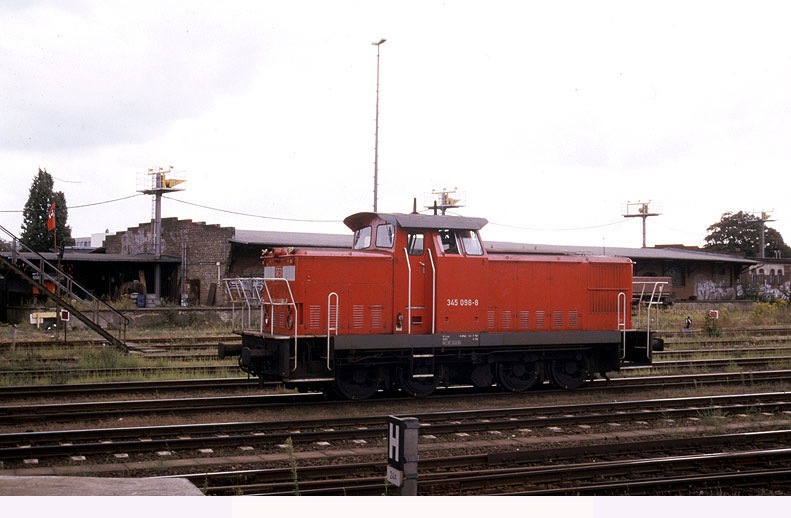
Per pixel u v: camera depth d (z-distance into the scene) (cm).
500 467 937
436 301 1463
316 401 1416
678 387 1656
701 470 933
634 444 1021
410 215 1468
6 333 2639
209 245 3888
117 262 3906
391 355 1445
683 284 5169
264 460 952
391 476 611
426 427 1132
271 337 1377
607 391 1611
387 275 1459
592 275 1648
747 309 4719
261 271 3822
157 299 3956
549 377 1630
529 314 1569
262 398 1401
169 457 966
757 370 1959
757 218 8106
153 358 1953
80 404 1254
